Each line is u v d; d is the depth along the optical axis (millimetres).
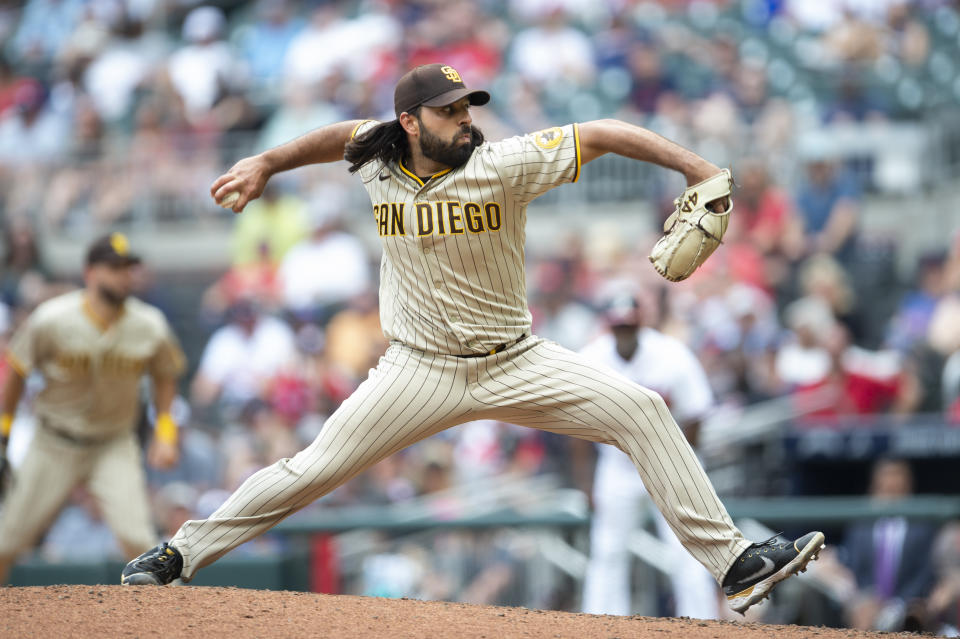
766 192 40594
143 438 23578
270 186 44031
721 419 30766
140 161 48062
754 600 13383
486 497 29234
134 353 21844
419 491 31672
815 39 50219
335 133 14094
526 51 49156
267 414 34000
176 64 51781
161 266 47469
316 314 40312
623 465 24031
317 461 13594
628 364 23828
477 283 13164
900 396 31453
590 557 25281
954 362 31906
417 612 13289
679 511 13375
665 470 13328
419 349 13453
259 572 24000
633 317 23594
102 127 50812
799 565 13141
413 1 53906
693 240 12734
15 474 22234
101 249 21438
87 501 29375
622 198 44812
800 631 13398
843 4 50562
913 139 43344
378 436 13500
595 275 38969
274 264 43500
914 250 42469
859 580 24875
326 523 25906
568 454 30469
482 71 49406
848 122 43938
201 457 31609
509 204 13023
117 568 25000
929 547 24266
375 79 49500
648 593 24141
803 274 38438
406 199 13133
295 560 24688
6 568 22094
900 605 23578
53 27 59875
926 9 50219
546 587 25438
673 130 43719
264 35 53844
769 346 34000
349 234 42750
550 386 13414
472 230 12945
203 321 43250
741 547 13359
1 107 53375
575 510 26953
